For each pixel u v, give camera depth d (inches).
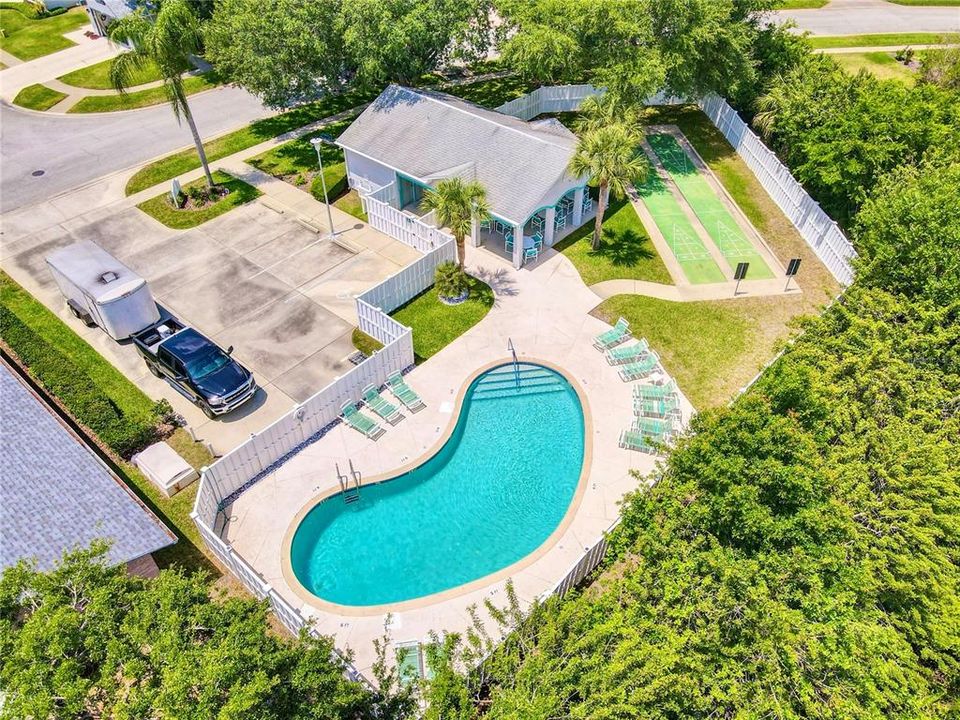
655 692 498.6
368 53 1385.3
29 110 1738.4
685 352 1053.8
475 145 1263.5
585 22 1472.7
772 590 579.2
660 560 617.9
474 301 1151.6
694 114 1740.9
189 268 1221.7
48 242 1284.4
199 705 442.9
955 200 919.0
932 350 793.6
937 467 657.6
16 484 741.9
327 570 776.9
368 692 518.3
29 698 451.2
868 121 1197.7
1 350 1051.9
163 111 1744.6
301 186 1445.6
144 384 998.4
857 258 1005.2
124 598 528.1
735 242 1298.0
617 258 1251.2
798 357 811.4
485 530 820.6
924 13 2389.3
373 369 965.8
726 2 1480.1
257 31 1365.7
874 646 546.3
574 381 1003.9
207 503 789.9
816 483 613.0
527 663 512.1
